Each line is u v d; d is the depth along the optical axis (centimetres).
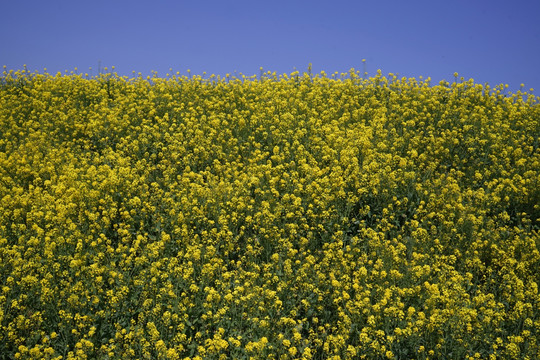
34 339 643
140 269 777
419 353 633
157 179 1056
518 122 1320
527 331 644
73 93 1553
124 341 652
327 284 747
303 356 610
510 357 626
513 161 1177
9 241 838
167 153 1165
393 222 936
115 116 1343
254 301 701
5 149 1205
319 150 1150
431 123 1336
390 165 1088
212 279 763
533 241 843
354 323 669
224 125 1326
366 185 990
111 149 1180
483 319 680
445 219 944
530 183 1026
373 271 748
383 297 695
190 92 1575
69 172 1015
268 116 1330
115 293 729
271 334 670
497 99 1565
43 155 1188
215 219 920
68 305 685
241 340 653
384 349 616
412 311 670
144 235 880
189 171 1098
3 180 1034
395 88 1633
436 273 805
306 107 1380
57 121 1321
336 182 986
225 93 1588
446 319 659
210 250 801
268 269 782
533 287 732
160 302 705
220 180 1049
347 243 873
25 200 927
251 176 1048
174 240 860
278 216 897
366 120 1379
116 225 879
